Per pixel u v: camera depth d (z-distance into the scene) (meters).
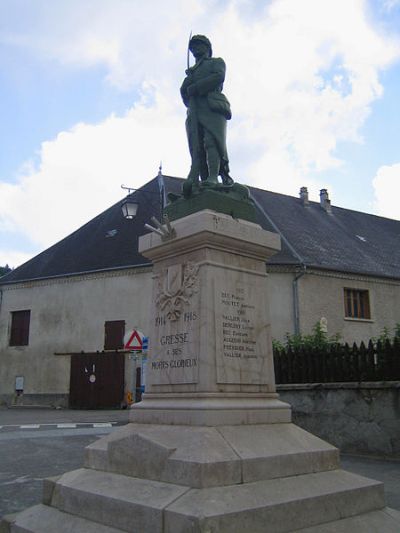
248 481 3.98
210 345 4.68
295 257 22.78
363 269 24.64
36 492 6.16
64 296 25.58
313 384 9.88
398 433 8.62
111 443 4.58
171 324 5.08
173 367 4.92
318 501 3.95
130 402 22.33
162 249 5.38
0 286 27.80
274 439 4.52
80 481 4.43
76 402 23.69
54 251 28.95
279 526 3.66
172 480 3.95
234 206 5.52
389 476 7.11
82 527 3.97
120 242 26.08
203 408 4.40
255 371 4.99
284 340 21.42
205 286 4.83
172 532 3.43
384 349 9.14
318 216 30.19
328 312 22.69
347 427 9.36
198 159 5.94
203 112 6.03
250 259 5.32
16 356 26.25
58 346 25.06
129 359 23.16
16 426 14.69
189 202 5.51
